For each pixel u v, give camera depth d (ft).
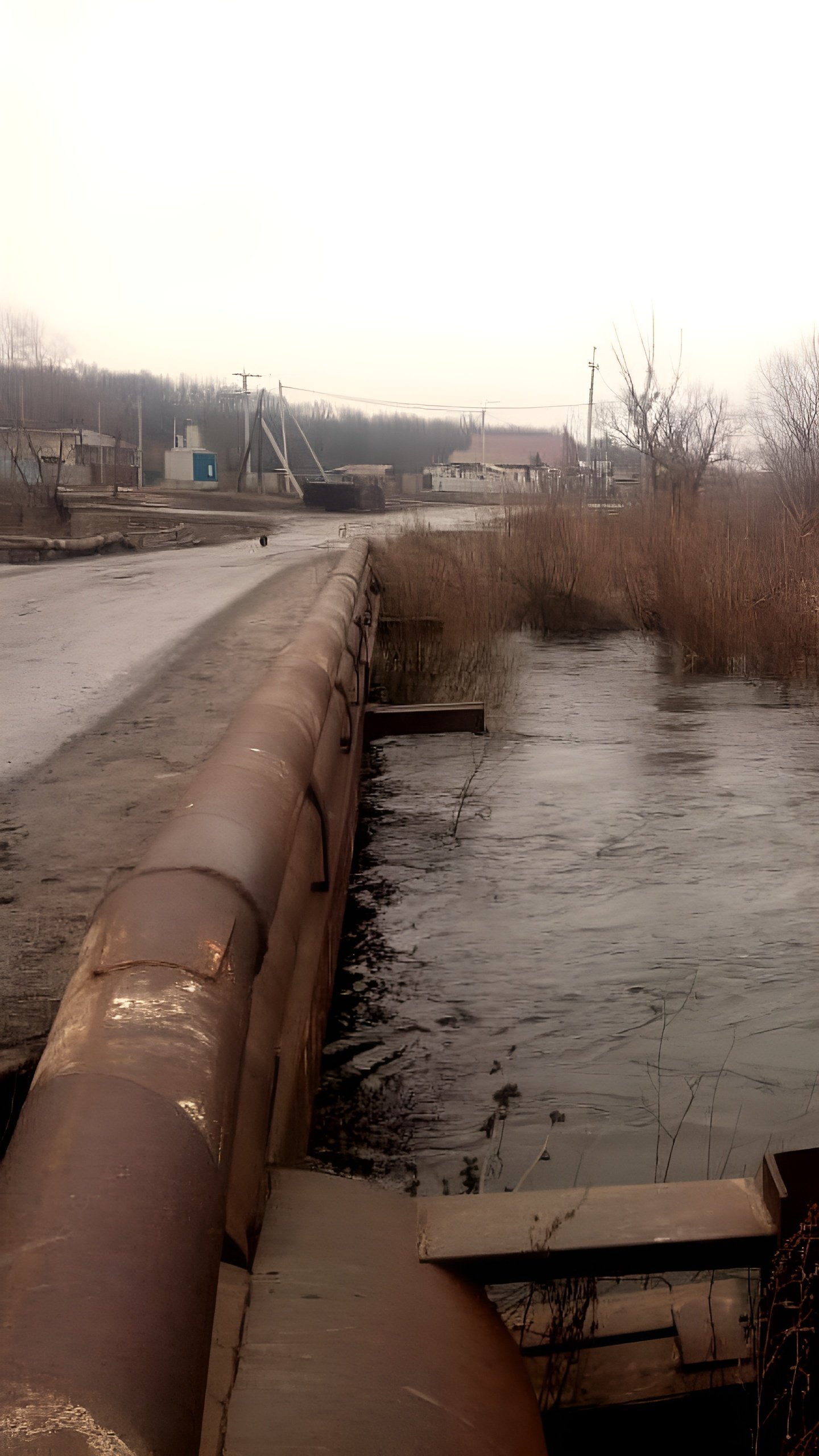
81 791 16.66
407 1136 11.48
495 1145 11.34
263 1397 4.33
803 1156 6.79
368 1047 13.48
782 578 45.16
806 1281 6.62
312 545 95.76
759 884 19.81
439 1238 6.25
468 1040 13.75
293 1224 5.79
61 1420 2.26
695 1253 6.62
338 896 13.93
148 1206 3.10
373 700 36.58
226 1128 3.85
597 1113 12.06
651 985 15.53
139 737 20.79
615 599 56.65
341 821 14.46
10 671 29.66
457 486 302.86
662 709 35.99
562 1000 15.06
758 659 42.57
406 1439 4.34
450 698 36.96
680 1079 12.91
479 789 26.43
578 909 18.60
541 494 69.51
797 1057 13.51
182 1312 2.87
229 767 7.62
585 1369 7.36
